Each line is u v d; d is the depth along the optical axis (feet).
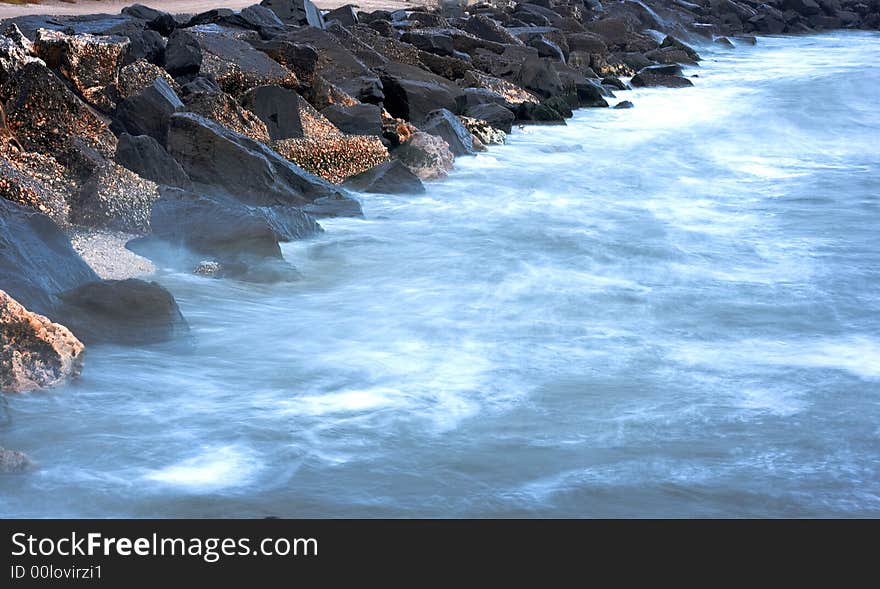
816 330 30.58
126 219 36.81
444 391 25.13
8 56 43.83
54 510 19.38
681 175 59.31
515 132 72.74
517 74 90.94
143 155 40.75
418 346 28.48
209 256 35.19
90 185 37.27
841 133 77.92
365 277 35.81
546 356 27.66
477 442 22.26
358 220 44.52
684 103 94.43
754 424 23.30
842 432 22.98
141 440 22.15
